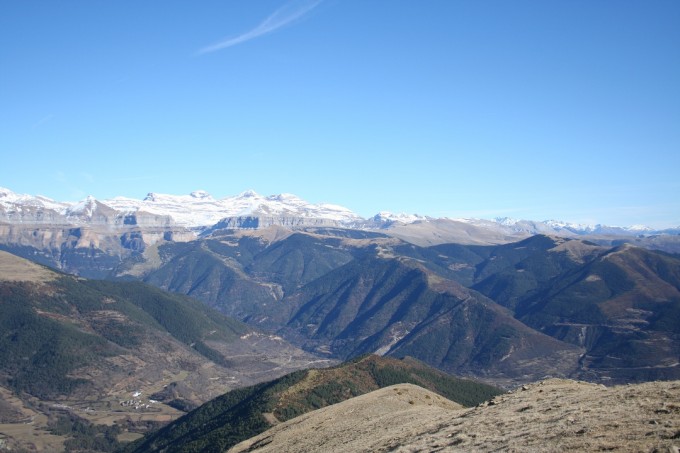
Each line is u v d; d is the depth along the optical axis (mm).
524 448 49594
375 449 71688
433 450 59531
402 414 95000
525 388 87438
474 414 74812
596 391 70125
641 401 56281
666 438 43469
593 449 44750
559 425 54094
